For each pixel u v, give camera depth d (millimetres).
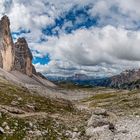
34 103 98312
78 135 60969
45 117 73250
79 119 83500
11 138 51062
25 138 52438
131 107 140000
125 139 56156
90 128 66312
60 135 59438
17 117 63594
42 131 58719
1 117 59719
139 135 58094
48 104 109062
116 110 127438
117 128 70188
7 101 89000
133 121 80000
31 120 65438
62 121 74375
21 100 95688
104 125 68000
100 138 59562
